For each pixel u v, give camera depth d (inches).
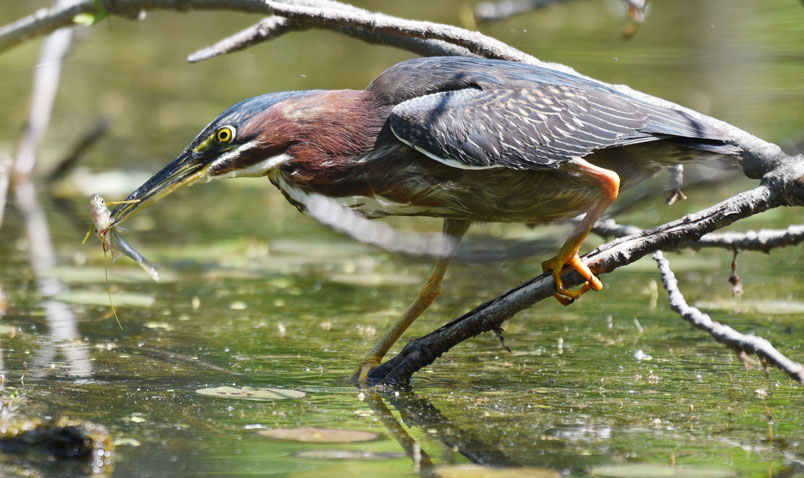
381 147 375.9
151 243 597.6
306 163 380.2
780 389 366.9
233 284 522.6
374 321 461.1
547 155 359.3
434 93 375.2
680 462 292.4
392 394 359.9
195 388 362.6
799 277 529.3
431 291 386.6
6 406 335.0
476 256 382.6
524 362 401.1
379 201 383.6
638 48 818.2
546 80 374.9
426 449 302.0
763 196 359.6
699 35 837.8
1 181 642.2
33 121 733.3
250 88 942.4
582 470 284.5
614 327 451.8
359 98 383.2
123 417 328.8
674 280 351.3
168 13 1259.8
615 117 364.2
